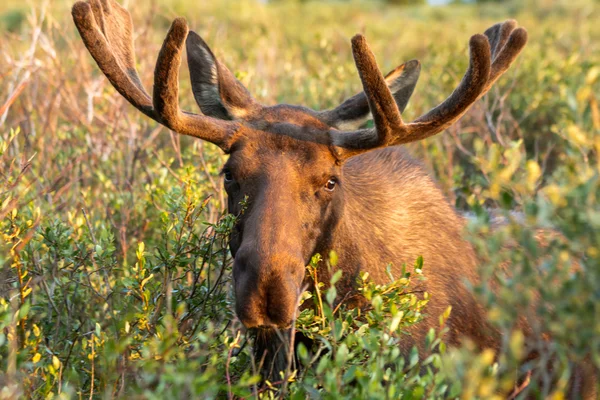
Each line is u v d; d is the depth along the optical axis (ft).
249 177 26.63
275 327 24.98
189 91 55.16
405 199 31.12
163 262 29.27
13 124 47.44
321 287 28.02
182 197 30.60
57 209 37.68
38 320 31.14
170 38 25.54
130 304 29.22
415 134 27.35
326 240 27.40
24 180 39.22
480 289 20.51
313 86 56.90
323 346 23.89
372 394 19.74
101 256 29.86
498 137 45.47
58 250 29.84
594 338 19.53
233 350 30.58
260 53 66.74
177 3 111.45
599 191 19.76
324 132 27.55
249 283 24.70
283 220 25.44
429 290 29.50
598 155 20.48
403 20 133.59
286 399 24.03
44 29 70.69
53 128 47.19
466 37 88.84
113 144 46.52
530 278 20.21
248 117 28.58
